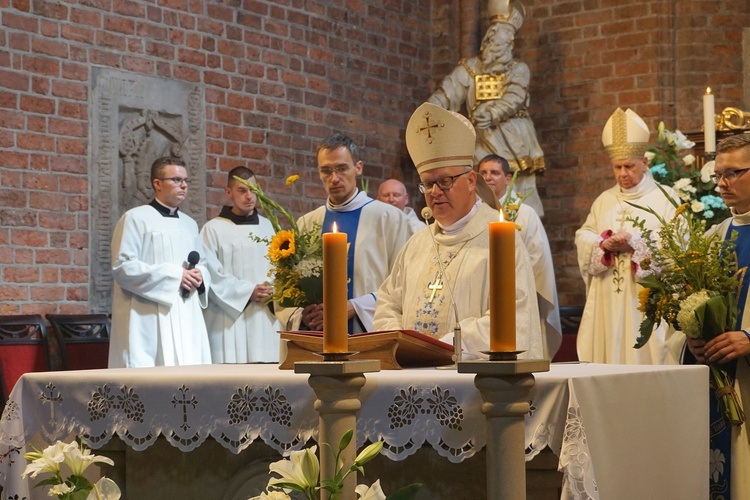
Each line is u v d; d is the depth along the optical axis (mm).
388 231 4211
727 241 3307
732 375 3258
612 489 2254
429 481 2375
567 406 2131
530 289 2842
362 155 8031
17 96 5828
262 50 7270
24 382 2730
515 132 7910
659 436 2523
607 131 5746
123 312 5625
